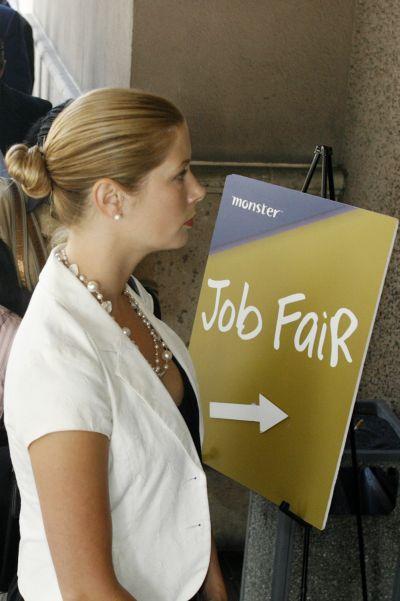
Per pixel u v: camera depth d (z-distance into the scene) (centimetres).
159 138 159
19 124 397
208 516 169
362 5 334
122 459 156
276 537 245
